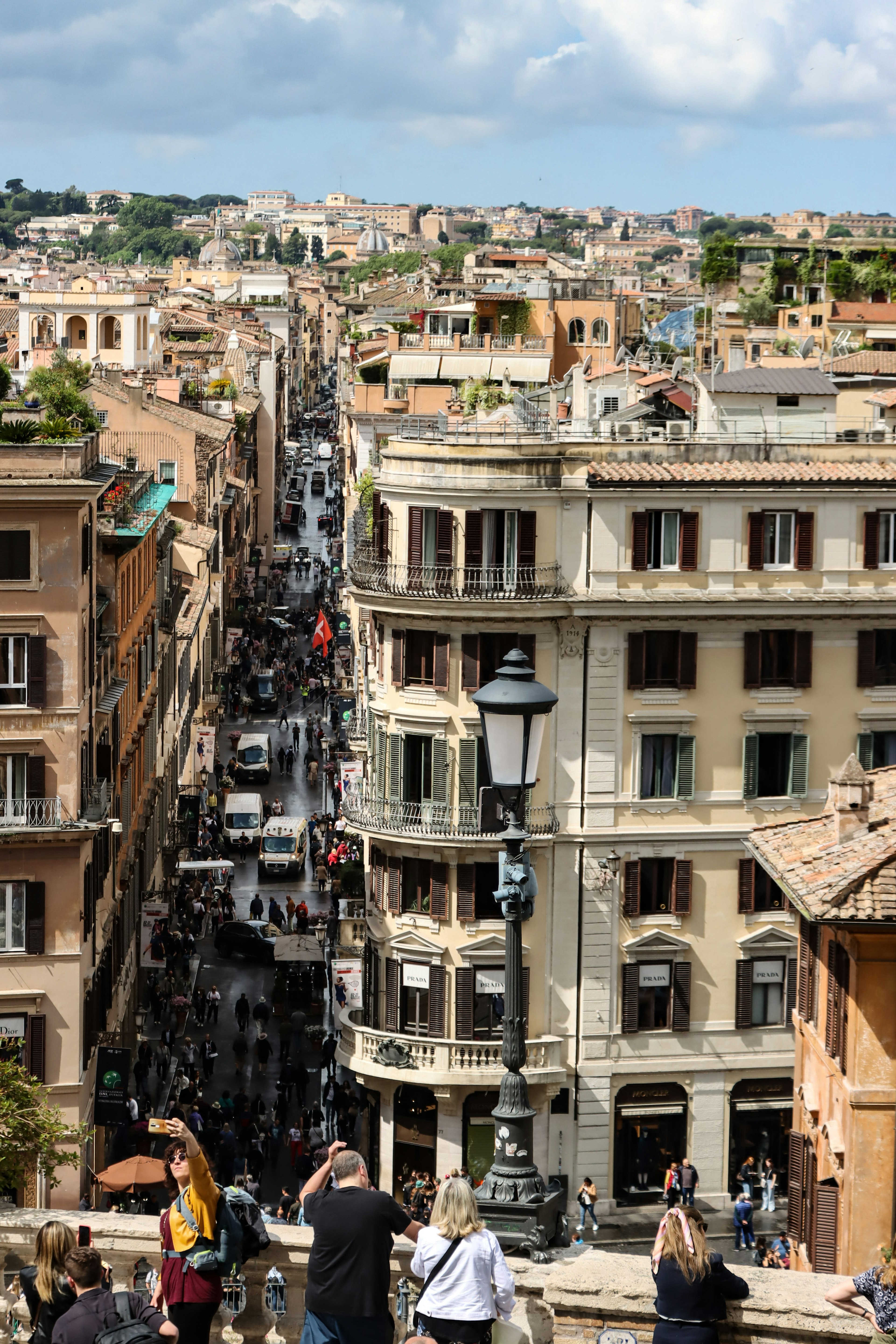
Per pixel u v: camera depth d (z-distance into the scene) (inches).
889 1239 1878.7
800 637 3595.0
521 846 1175.0
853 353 7480.3
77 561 3110.2
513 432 3769.7
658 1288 968.3
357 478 6855.3
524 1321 1050.7
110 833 3555.6
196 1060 4013.3
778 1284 995.3
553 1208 1146.7
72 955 3085.6
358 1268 962.7
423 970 3570.4
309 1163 3348.9
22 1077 2561.5
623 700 3550.7
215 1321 1125.1
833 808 2146.9
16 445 3117.6
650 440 3700.8
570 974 3565.5
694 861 3592.5
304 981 4411.9
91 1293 960.3
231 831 5792.3
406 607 3521.2
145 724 4475.9
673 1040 3595.0
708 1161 3612.2
